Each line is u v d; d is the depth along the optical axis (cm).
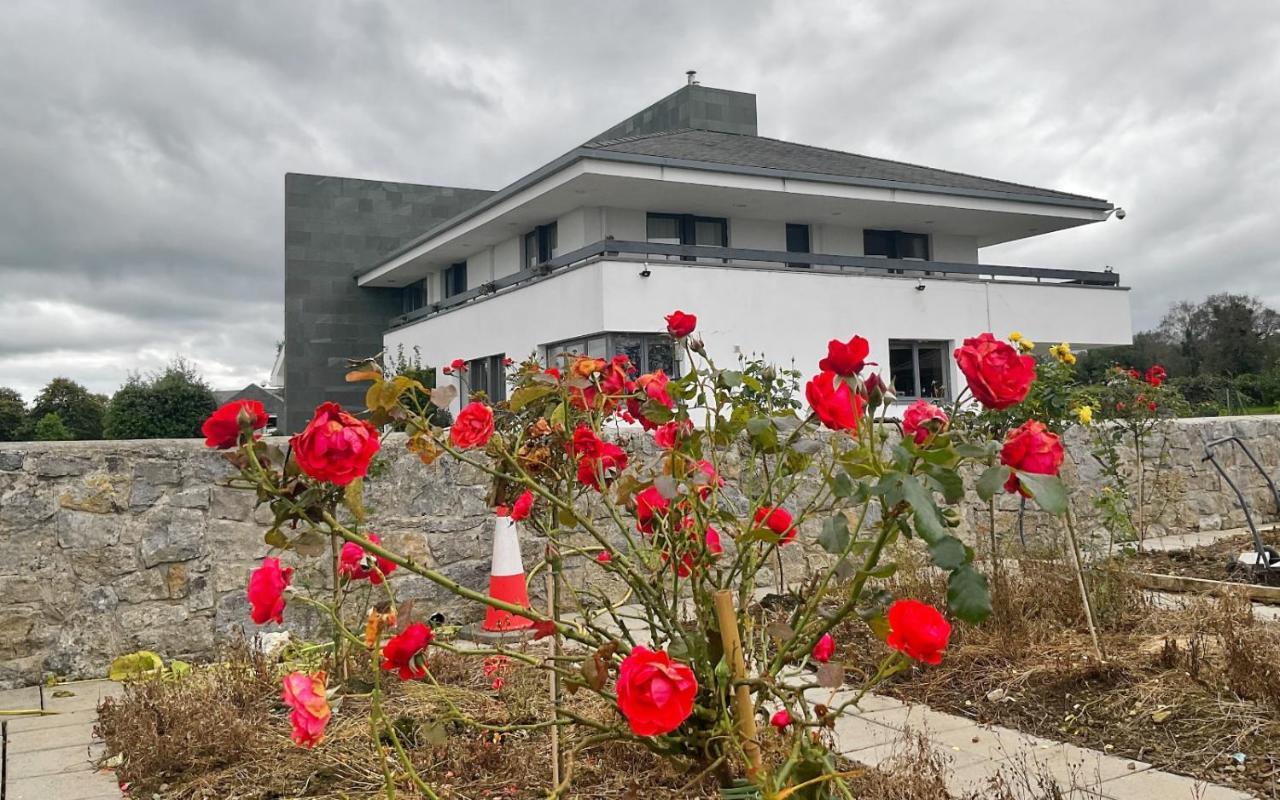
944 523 173
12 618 499
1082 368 2444
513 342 1809
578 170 1570
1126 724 356
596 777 314
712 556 220
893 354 1861
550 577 288
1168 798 289
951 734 366
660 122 2516
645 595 231
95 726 402
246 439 169
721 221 1964
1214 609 479
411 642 185
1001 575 511
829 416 193
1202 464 942
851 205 1889
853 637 500
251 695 403
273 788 312
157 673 431
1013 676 414
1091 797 290
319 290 2670
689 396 254
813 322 1736
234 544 548
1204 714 351
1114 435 748
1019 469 162
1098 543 746
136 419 2300
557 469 247
